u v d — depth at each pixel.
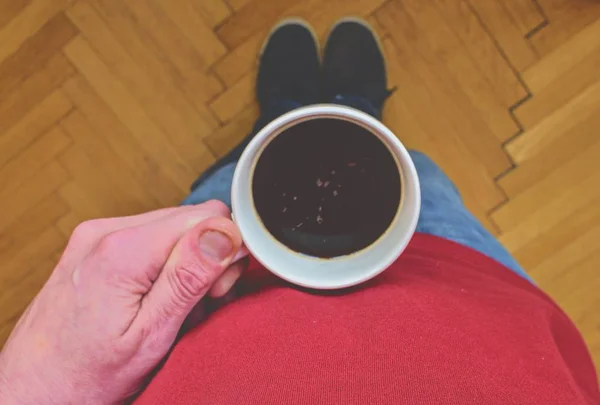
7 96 1.00
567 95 1.01
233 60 1.01
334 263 0.48
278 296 0.50
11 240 1.05
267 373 0.42
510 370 0.44
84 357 0.54
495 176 1.04
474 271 0.66
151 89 1.01
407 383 0.40
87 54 1.00
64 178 1.03
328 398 0.39
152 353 0.54
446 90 1.02
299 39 1.00
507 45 1.00
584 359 0.70
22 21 0.98
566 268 1.07
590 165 1.03
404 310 0.47
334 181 0.48
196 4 0.99
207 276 0.50
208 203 0.56
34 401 0.54
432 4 0.99
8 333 1.08
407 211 0.46
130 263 0.53
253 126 1.02
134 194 1.04
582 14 0.99
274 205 0.49
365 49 1.00
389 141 0.46
